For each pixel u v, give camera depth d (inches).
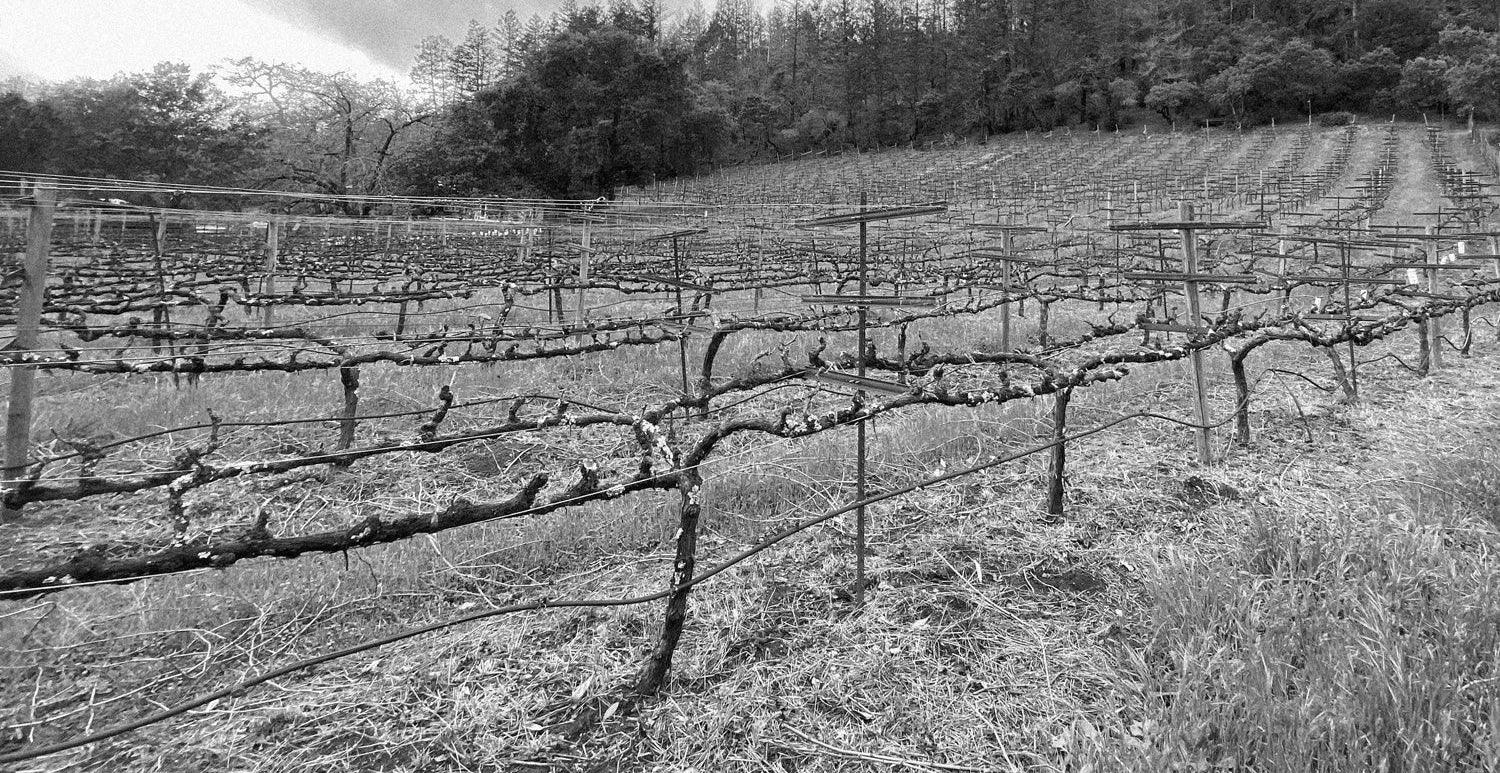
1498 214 1103.6
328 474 215.8
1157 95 2910.9
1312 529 171.8
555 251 650.8
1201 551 167.3
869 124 3540.8
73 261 546.3
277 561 161.0
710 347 278.4
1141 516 189.2
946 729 114.1
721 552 171.3
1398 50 2913.4
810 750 110.0
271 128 1892.2
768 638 138.1
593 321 385.4
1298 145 2212.1
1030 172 2263.8
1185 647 121.0
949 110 3435.0
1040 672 127.1
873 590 155.0
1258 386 309.3
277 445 243.6
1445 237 371.9
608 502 191.8
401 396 295.3
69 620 139.9
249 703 119.4
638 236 592.4
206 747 110.1
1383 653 110.6
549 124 2192.4
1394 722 100.6
